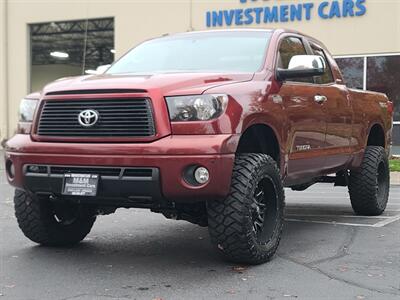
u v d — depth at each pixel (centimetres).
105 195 479
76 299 429
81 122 485
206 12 1988
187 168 459
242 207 481
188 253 572
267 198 531
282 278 479
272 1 1875
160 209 520
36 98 526
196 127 463
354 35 1766
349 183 771
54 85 520
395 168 1373
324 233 674
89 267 517
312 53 670
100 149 472
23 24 2362
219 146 459
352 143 716
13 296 436
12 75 2388
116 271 504
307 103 597
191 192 459
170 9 2056
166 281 472
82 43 2927
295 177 591
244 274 490
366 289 451
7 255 561
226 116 473
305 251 577
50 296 436
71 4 2261
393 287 456
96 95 482
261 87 528
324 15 1798
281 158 549
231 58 585
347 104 695
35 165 502
